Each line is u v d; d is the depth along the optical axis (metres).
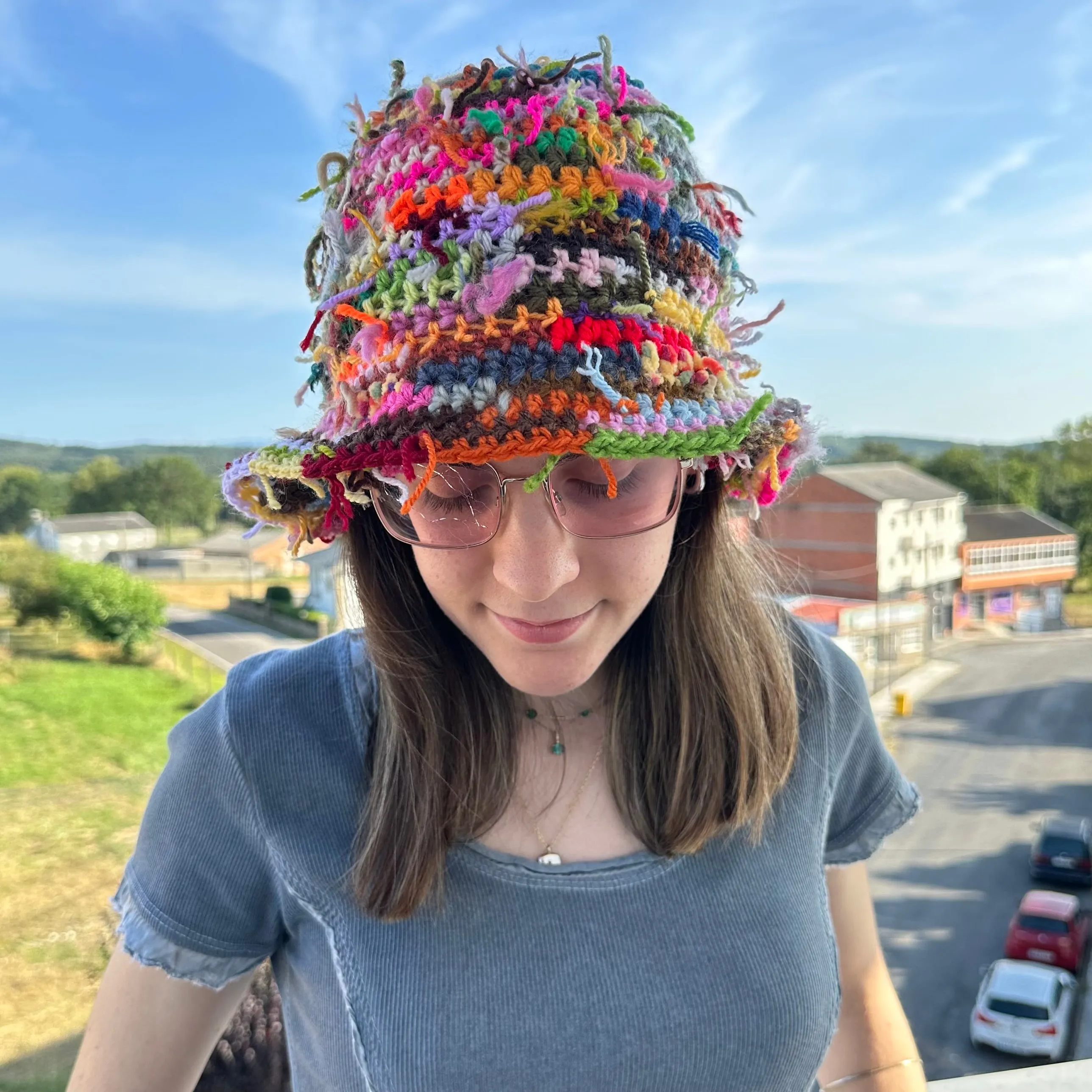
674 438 0.74
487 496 0.75
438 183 0.73
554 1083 0.85
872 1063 1.15
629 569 0.80
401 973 0.87
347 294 0.78
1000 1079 1.60
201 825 0.93
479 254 0.72
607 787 0.96
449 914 0.88
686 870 0.93
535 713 0.97
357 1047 0.87
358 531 0.92
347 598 1.01
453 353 0.72
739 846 0.97
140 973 0.93
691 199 0.83
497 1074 0.84
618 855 0.93
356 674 0.98
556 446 0.70
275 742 0.93
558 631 0.79
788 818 1.02
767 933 0.94
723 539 1.03
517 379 0.71
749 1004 0.90
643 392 0.75
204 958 0.93
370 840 0.88
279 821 0.91
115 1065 0.92
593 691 0.99
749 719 0.97
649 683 0.97
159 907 0.92
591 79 0.79
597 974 0.87
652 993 0.88
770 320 0.92
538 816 0.94
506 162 0.73
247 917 0.95
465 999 0.85
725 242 0.90
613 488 0.73
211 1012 0.97
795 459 0.96
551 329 0.71
